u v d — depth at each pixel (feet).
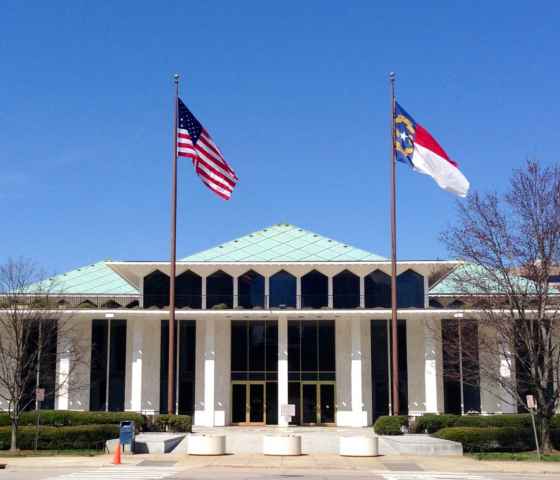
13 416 108.78
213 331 153.07
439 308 151.64
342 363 156.56
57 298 153.79
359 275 156.97
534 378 106.73
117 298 162.50
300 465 90.12
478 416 131.34
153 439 108.58
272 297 156.87
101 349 157.28
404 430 125.08
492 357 132.98
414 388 155.43
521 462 94.27
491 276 116.88
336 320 158.20
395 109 117.29
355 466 89.66
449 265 151.64
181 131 119.96
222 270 157.38
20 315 128.16
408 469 86.74
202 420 154.61
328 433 134.00
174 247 122.72
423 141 112.68
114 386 156.46
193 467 86.94
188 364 157.69
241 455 102.06
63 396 148.87
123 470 82.74
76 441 108.78
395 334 122.62
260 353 158.20
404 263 153.07
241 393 156.97
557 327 115.44
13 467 85.87
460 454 103.71
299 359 157.69
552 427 122.83
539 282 107.76
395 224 120.06
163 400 157.17
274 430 142.31
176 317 153.58
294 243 167.32
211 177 118.62
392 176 119.55
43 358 144.25
